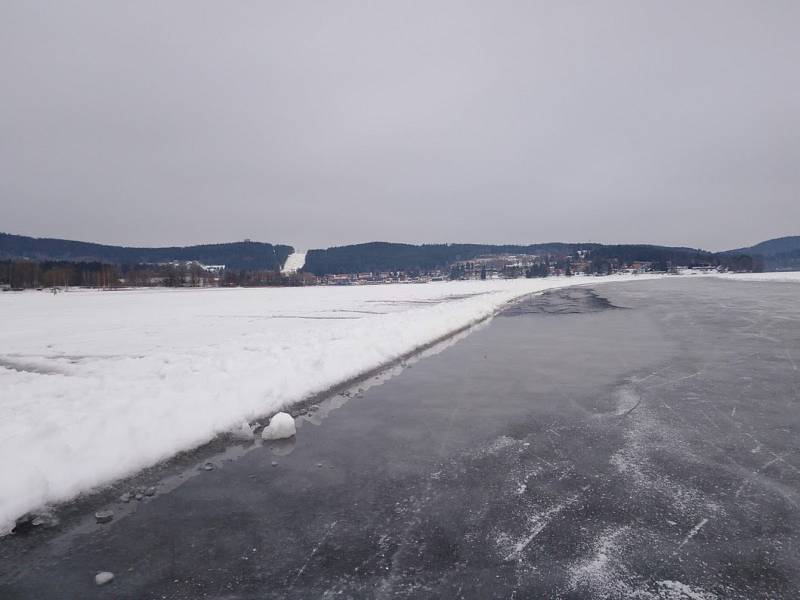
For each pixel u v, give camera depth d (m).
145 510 3.46
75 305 36.44
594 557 2.68
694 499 3.39
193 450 4.69
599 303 25.70
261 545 2.92
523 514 3.21
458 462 4.20
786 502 3.33
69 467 3.85
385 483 3.80
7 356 11.55
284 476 4.01
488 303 22.78
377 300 35.47
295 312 24.48
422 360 9.59
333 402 6.47
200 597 2.44
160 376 8.01
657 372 7.90
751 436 4.73
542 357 9.61
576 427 5.11
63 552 2.93
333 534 3.02
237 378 6.81
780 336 11.85
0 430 4.76
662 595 2.34
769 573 2.52
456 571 2.58
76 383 7.52
